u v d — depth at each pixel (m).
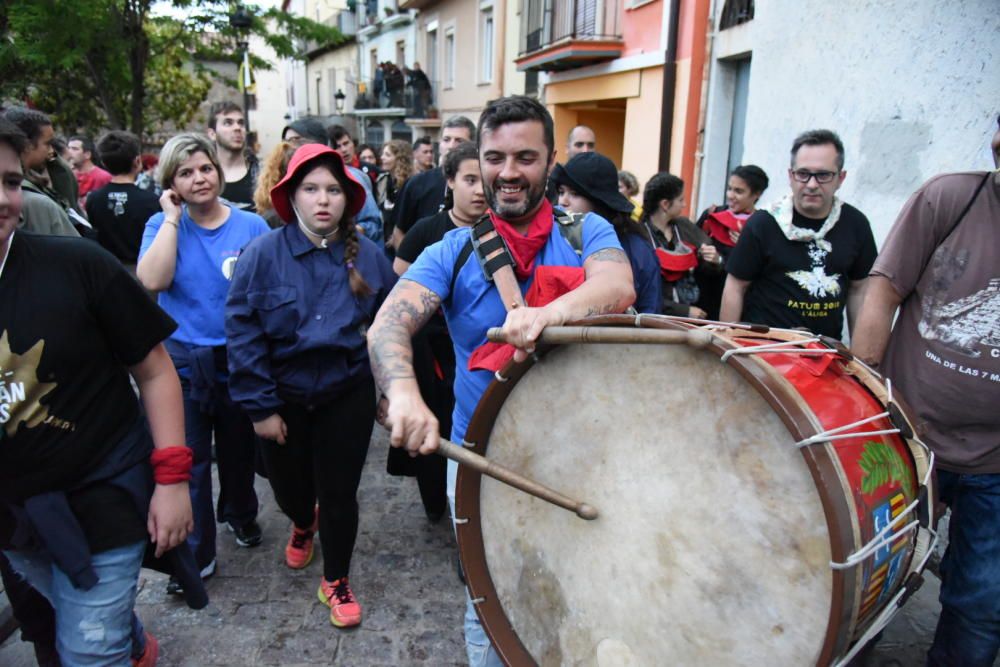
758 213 3.07
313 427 2.71
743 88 8.27
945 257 2.00
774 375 1.25
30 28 12.04
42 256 1.64
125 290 1.74
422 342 3.19
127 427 1.83
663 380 1.42
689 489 1.39
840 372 1.40
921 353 2.07
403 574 3.12
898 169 3.95
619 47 10.63
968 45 3.49
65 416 1.69
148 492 1.85
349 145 6.19
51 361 1.63
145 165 9.45
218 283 2.88
